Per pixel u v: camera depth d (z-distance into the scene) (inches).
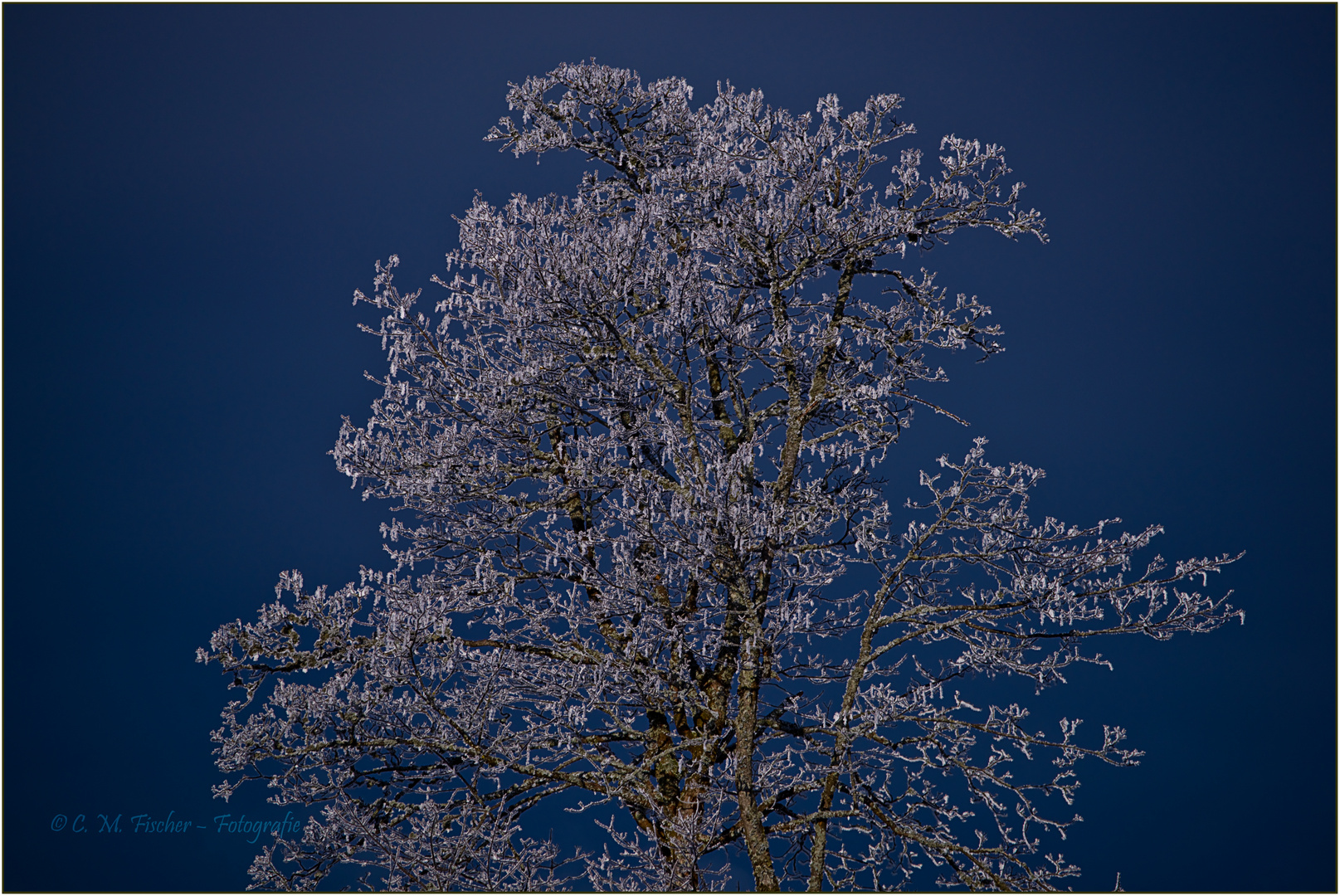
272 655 340.5
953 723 314.5
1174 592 301.6
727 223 336.8
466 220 346.0
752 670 325.7
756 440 349.7
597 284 331.0
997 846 316.2
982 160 327.9
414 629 316.8
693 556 312.3
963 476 333.4
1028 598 312.8
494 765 344.2
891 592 340.5
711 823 343.9
